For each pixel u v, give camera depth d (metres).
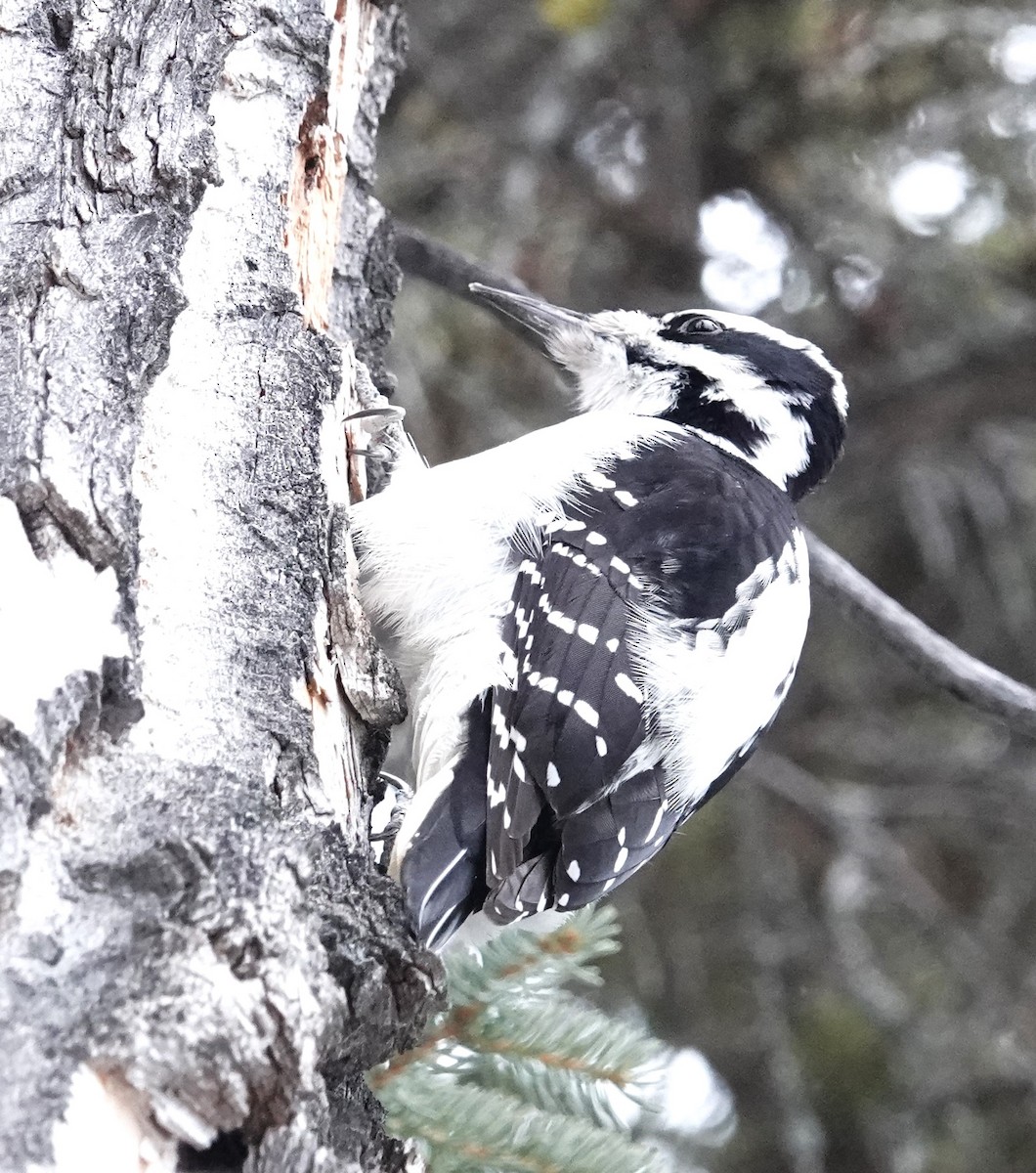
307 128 6.82
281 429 5.90
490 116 13.00
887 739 13.33
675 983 12.24
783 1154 11.67
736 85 12.80
